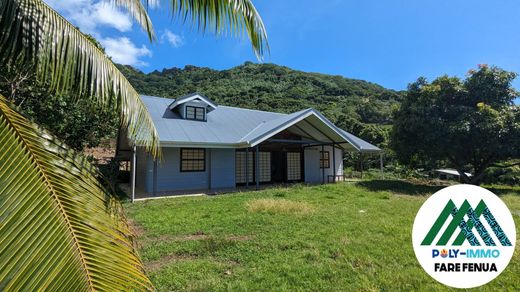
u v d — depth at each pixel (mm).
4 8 2105
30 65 2291
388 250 4648
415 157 16750
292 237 5398
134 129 2938
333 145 16234
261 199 9352
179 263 4203
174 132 12375
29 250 1279
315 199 9875
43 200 1446
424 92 14664
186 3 3020
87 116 8891
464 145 13891
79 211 1563
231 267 4062
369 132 27141
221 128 14375
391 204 8930
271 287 3424
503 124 12625
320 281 3553
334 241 5109
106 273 1467
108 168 12898
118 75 2775
